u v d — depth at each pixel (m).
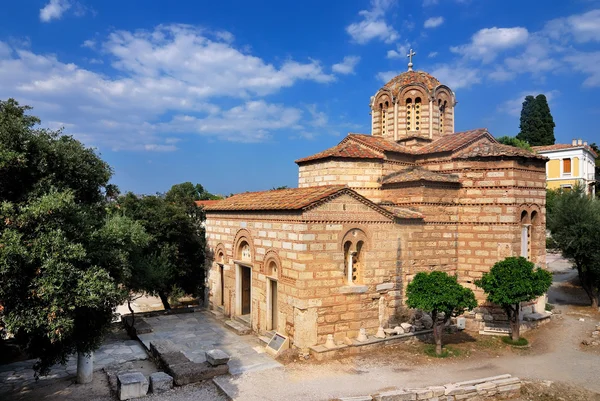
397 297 23.92
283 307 21.77
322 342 20.92
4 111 14.98
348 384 17.38
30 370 19.59
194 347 22.23
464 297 20.36
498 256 25.09
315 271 20.70
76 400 16.33
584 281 31.77
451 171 26.92
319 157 27.64
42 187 14.09
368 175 27.64
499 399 17.23
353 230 22.17
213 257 30.47
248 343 22.81
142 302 44.28
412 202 25.64
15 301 12.48
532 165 26.22
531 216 26.59
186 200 37.62
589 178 62.75
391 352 21.22
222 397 16.38
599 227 29.72
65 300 12.88
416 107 32.03
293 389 16.86
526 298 21.61
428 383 17.61
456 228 26.41
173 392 16.80
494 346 22.52
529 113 73.69
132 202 33.28
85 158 16.64
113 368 19.75
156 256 31.06
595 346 22.78
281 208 21.66
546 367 19.91
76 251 13.23
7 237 12.12
